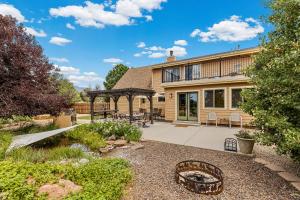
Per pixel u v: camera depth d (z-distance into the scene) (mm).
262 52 4949
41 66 9859
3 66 8867
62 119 11930
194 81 12625
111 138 7746
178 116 13992
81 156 5422
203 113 12547
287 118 3775
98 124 9273
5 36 8805
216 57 14477
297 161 4113
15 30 9328
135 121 12211
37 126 10789
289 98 3717
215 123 12039
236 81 10969
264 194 3430
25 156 4883
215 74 14898
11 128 10352
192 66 16359
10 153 4977
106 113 16500
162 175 4207
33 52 9586
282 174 4184
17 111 8438
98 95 14359
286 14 4145
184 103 13648
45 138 7742
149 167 4691
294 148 3570
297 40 4082
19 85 8977
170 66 17516
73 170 3553
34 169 3367
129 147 6672
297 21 4035
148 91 13180
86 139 7574
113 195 2959
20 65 8875
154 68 18734
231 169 4598
